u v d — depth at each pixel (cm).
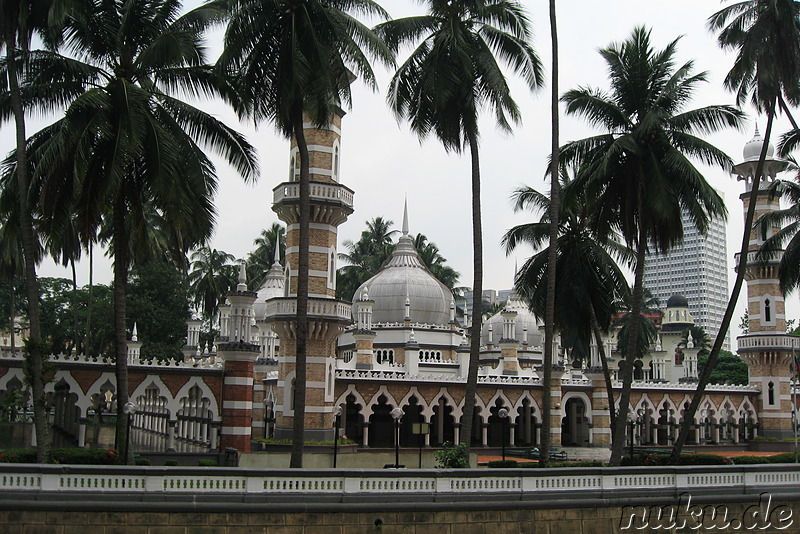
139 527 2073
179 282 7762
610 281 3862
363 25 2678
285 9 2711
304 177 2761
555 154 3177
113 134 2531
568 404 6538
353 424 5959
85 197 2614
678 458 3428
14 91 2562
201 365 4103
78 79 2661
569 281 3781
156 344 7312
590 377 6141
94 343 8100
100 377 3669
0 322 8825
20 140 2559
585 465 3347
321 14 2675
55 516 2031
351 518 2205
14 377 3503
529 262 3966
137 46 2712
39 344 2586
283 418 4278
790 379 6556
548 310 3166
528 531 2373
